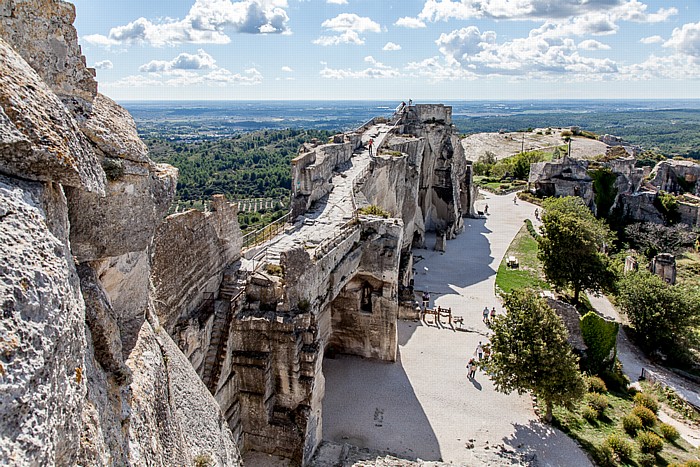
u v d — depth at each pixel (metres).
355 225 30.06
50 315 4.88
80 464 5.19
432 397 28.17
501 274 49.19
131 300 9.23
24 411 4.24
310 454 21.91
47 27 7.79
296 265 21.94
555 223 42.81
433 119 62.91
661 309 38.38
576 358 26.44
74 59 8.30
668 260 51.12
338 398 27.84
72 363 5.26
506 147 138.25
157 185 9.66
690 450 26.19
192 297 19.75
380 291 31.14
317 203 33.97
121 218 8.05
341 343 32.59
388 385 29.22
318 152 38.88
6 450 3.98
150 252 11.18
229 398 20.61
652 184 95.81
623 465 24.11
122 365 7.43
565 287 44.53
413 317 38.25
